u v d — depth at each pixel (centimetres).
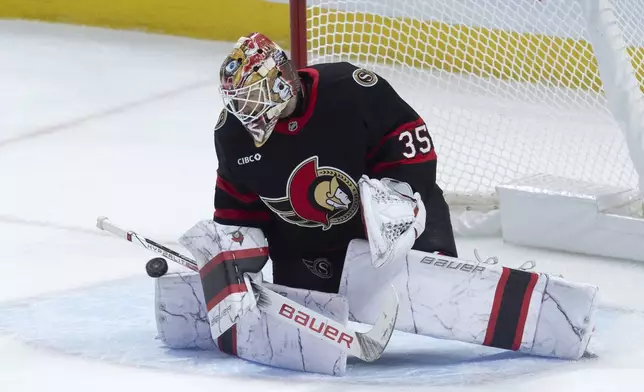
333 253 970
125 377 874
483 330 895
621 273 1288
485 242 1445
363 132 895
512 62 1761
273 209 932
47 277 1246
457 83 1797
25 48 2855
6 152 1977
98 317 1082
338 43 1698
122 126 2208
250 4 2881
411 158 905
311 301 885
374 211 852
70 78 2598
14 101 2380
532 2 1719
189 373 884
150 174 1834
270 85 830
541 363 898
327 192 909
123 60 2788
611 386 827
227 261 882
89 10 3058
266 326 901
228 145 906
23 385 860
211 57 2852
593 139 1741
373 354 848
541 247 1407
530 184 1450
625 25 1528
